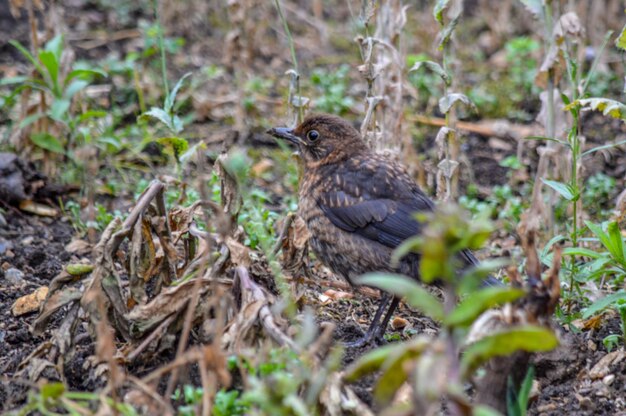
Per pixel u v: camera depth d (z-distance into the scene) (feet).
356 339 34.19
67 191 46.39
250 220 39.55
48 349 28.96
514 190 49.98
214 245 33.63
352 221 35.32
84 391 28.58
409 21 68.23
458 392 19.77
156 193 30.32
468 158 53.21
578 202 41.73
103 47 63.98
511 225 44.16
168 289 29.04
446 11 42.65
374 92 43.16
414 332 35.12
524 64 63.62
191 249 32.53
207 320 28.45
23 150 47.39
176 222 32.37
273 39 68.64
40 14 66.80
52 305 29.12
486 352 20.92
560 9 41.70
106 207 45.78
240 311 27.40
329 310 36.68
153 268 30.55
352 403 24.27
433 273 20.34
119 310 29.22
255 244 36.91
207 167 50.29
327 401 24.34
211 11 70.44
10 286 37.29
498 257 42.09
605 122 56.34
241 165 29.63
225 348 26.91
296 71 41.37
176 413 26.78
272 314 27.48
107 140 46.60
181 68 62.08
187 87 58.75
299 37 69.15
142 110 51.34
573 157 36.09
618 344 32.73
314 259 41.32
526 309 25.30
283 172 51.31
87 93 56.95
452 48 55.57
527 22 69.36
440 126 55.93
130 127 52.26
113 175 48.85
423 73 60.64
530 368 25.23
